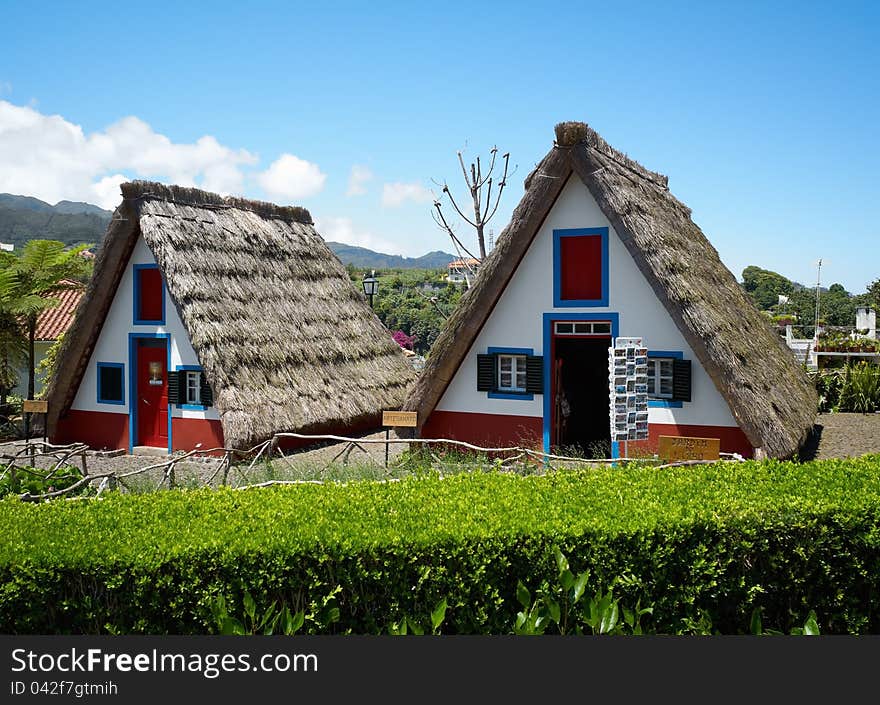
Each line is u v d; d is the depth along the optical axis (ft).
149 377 50.80
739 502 17.89
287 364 48.42
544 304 39.73
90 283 49.75
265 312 50.14
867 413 63.67
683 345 36.65
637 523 16.60
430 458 35.73
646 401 33.17
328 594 15.79
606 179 37.06
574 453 39.27
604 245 38.34
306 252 60.03
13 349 68.33
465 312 39.73
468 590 15.79
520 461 37.29
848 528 17.40
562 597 15.83
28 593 15.49
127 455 49.49
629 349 32.78
